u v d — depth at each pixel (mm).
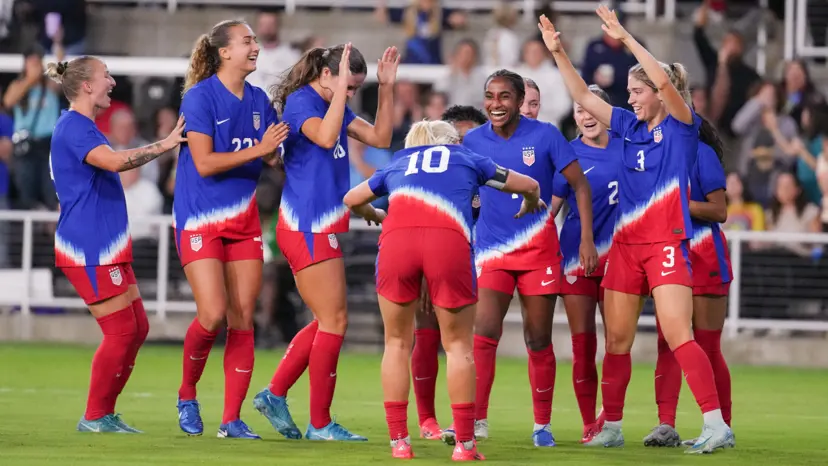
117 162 26750
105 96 27781
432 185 23359
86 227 27312
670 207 25406
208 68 26688
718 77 58500
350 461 23047
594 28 64438
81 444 25203
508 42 60406
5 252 53531
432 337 28188
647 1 66062
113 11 67062
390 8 66375
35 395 35969
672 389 27234
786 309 50594
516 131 27438
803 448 27047
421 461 23266
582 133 28984
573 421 32625
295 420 31125
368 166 54750
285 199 26547
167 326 52375
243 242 26844
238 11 67750
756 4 67062
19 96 55844
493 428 30625
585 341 27906
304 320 51344
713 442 25219
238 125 26688
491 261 27250
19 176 55688
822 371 48938
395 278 23422
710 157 27109
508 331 52344
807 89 58094
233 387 26844
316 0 67500
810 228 52781
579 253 27828
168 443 25547
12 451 24031
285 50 58188
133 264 53000
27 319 53562
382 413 33219
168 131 56312
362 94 63281
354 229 51812
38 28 63062
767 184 55906
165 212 55656
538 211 27109
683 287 25312
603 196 28297
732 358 50844
